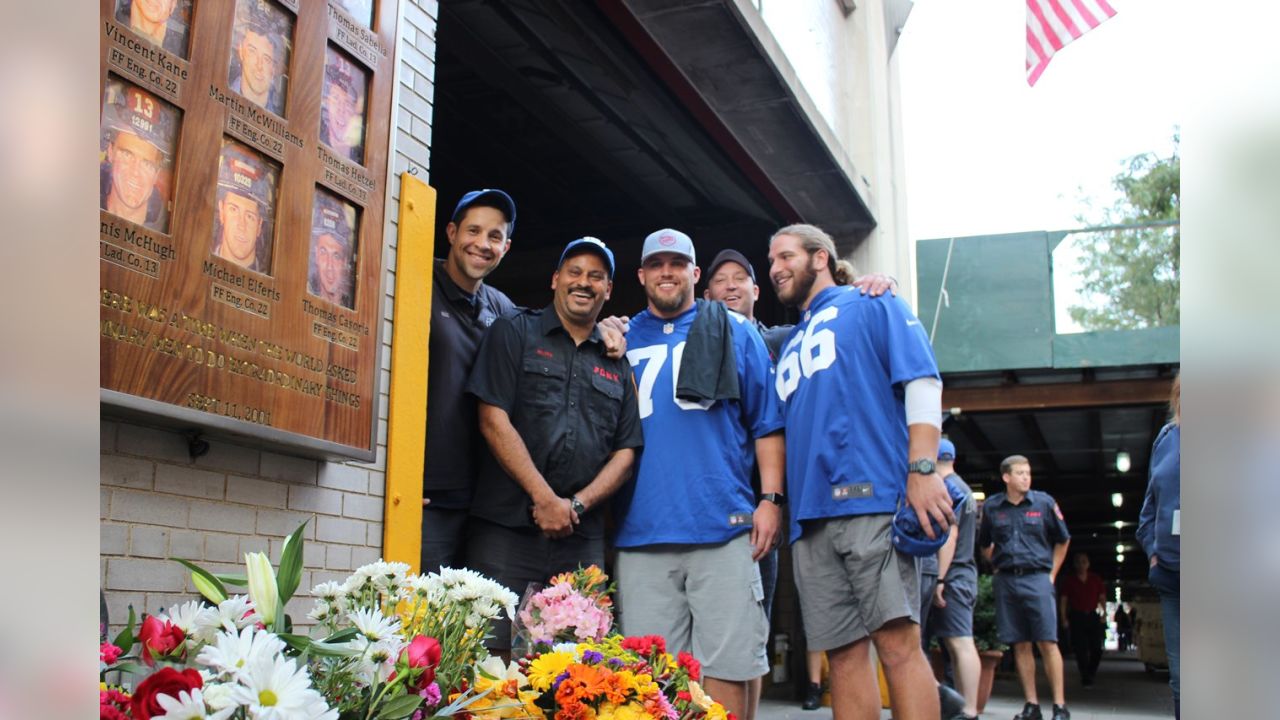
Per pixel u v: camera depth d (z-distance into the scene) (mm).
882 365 3527
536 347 3615
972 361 12375
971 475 21438
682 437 3758
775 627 10438
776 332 4941
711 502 3699
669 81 7438
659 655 2338
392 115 3189
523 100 8008
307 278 2756
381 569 2074
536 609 2680
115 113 2205
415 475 3303
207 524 2553
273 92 2678
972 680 7074
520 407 3559
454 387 3641
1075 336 12188
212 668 1449
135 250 2225
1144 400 12664
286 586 1662
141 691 1296
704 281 10500
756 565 3750
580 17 6742
